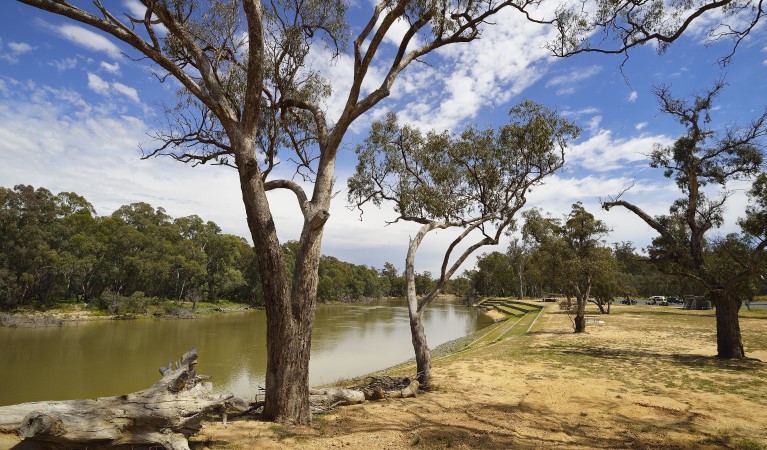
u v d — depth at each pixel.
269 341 7.02
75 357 23.33
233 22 8.06
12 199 44.44
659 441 6.73
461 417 7.95
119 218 57.22
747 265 14.97
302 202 7.88
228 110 7.04
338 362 22.28
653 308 48.81
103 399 5.01
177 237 63.12
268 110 9.99
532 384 11.30
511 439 6.67
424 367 11.02
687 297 46.97
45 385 17.39
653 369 13.43
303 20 8.66
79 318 42.38
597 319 33.78
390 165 14.78
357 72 7.64
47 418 4.39
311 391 8.52
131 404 4.98
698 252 16.23
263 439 5.97
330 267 98.12
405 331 38.19
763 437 6.95
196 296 59.38
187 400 5.34
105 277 50.69
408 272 12.24
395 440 6.39
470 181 14.82
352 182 15.06
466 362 15.16
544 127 13.31
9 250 43.22
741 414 8.41
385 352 25.81
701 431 7.27
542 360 15.38
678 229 17.38
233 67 8.68
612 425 7.62
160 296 58.78
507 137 13.88
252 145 6.95
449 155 14.54
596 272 24.33
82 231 50.47
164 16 6.67
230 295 72.69
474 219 13.88
